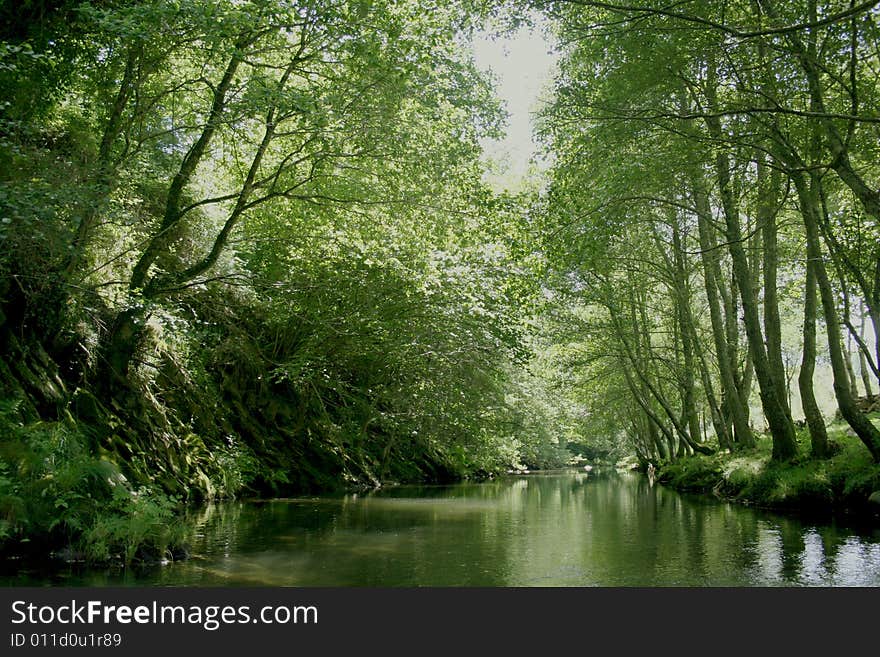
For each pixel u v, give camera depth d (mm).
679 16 8961
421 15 13672
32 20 12094
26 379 12469
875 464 13859
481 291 18375
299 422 24219
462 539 11078
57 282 12172
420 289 16156
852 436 17719
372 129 14125
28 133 10594
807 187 15578
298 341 22828
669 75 13711
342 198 16422
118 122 13859
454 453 36562
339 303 20344
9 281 12812
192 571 8188
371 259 16078
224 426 20156
